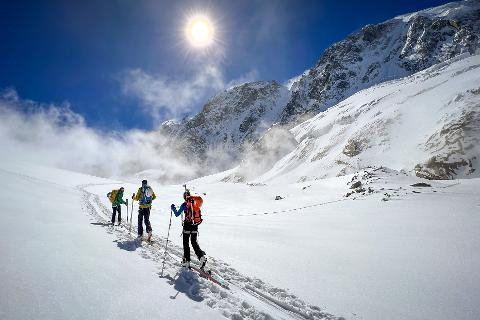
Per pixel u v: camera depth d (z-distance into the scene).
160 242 12.10
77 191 39.16
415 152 76.44
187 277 7.42
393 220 19.62
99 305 4.96
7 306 4.36
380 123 98.19
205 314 5.43
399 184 38.09
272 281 8.83
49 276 5.73
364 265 10.95
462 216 18.73
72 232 10.18
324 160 106.50
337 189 47.16
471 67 111.44
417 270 10.41
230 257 11.07
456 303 7.90
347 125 120.25
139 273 6.97
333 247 13.73
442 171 64.81
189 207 8.69
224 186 61.72
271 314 6.31
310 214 25.38
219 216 29.45
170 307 5.39
